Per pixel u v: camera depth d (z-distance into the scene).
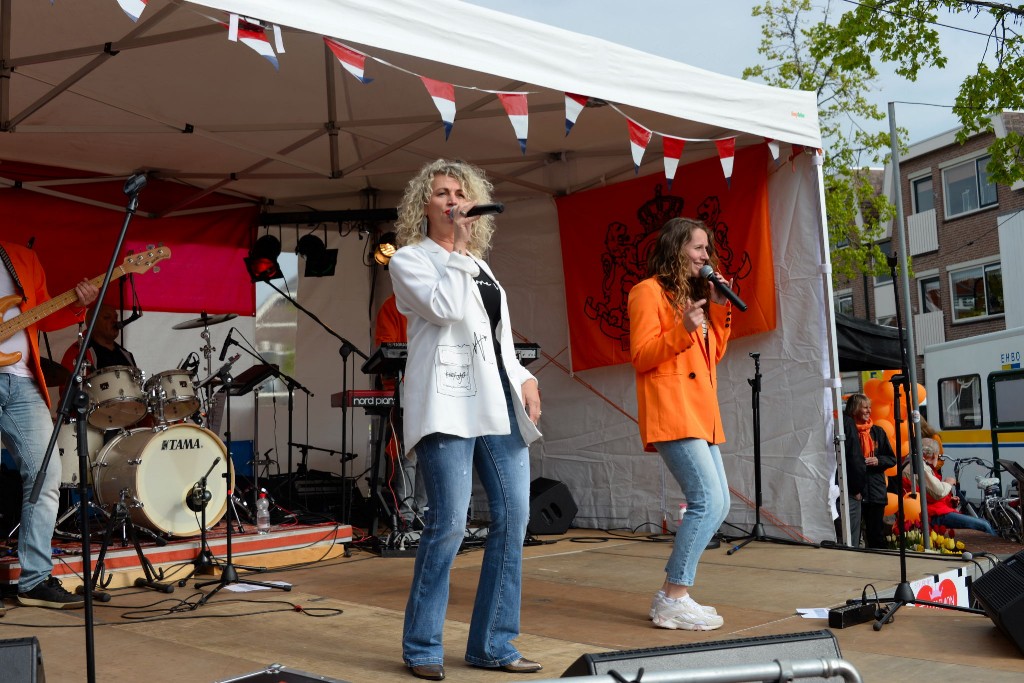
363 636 3.34
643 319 3.55
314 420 7.91
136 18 2.75
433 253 2.84
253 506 6.13
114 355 6.01
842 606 3.63
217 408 6.32
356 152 6.60
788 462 5.89
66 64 4.98
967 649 3.13
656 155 6.42
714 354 3.67
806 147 5.69
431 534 2.79
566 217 6.93
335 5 3.38
